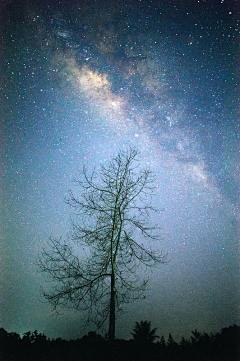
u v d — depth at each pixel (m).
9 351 9.20
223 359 8.82
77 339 10.73
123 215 9.55
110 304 8.60
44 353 9.30
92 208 9.53
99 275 8.91
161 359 8.84
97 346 8.88
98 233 9.37
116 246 9.18
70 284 8.75
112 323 8.41
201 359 8.87
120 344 9.20
